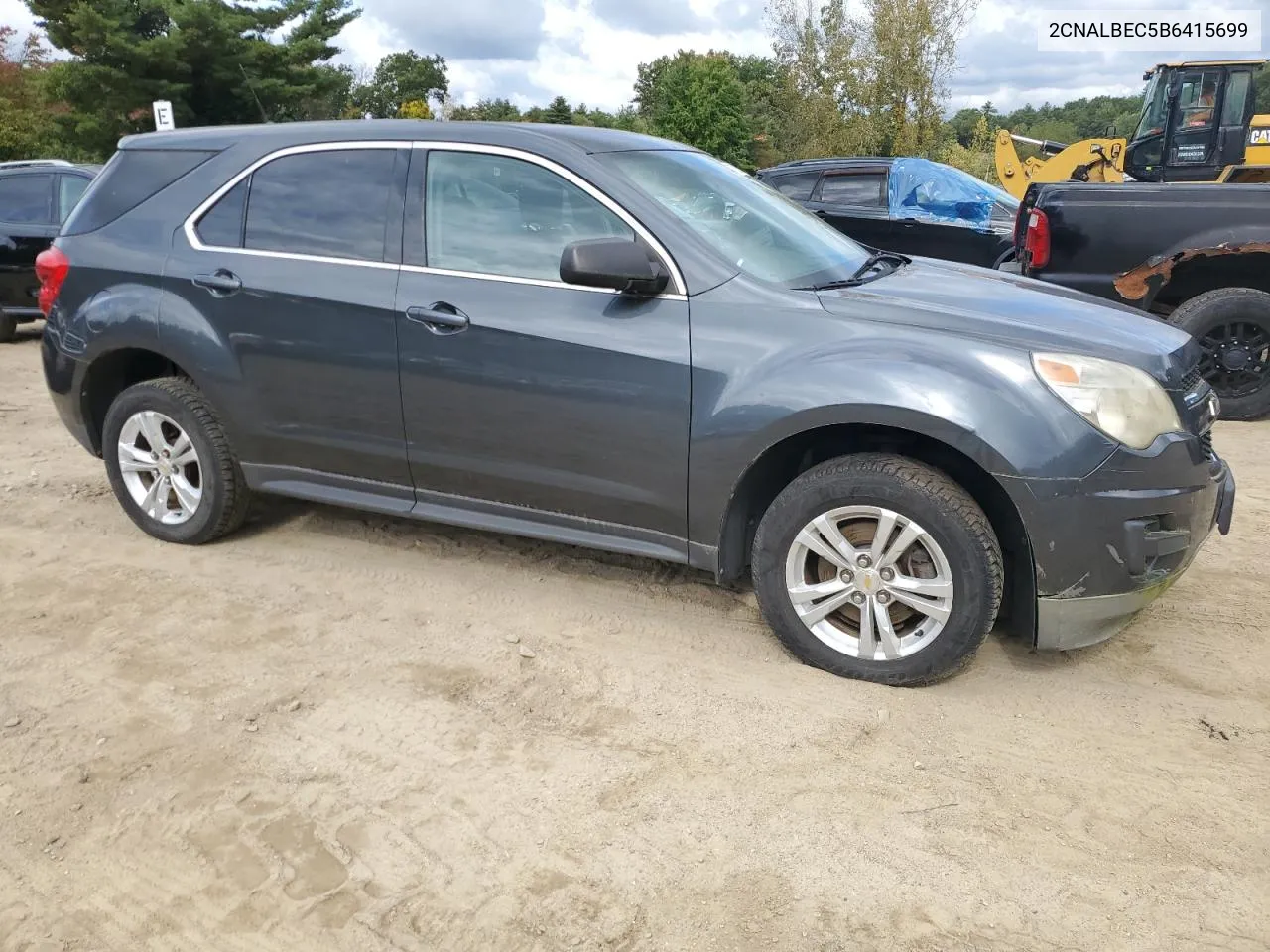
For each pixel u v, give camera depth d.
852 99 29.03
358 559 4.45
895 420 3.08
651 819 2.70
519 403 3.64
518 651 3.62
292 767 2.94
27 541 4.67
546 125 3.85
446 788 2.83
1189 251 6.52
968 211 10.26
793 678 3.41
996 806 2.75
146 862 2.56
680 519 3.51
